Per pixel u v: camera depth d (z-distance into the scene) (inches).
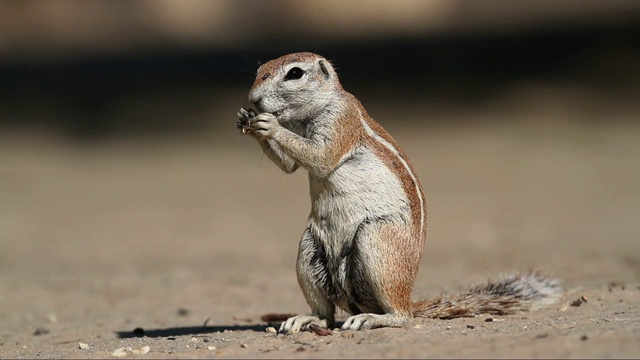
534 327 295.3
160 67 1689.2
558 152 1138.0
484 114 1370.6
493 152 1159.6
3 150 1337.4
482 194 912.9
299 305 439.5
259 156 1249.4
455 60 1565.0
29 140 1398.9
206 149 1317.7
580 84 1425.9
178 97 1569.9
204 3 1947.6
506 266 548.4
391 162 317.1
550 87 1429.6
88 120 1496.1
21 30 1881.2
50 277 582.2
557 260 565.0
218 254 667.4
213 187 1051.9
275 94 315.9
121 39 1840.6
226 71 1647.4
